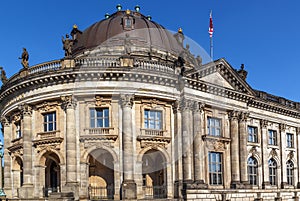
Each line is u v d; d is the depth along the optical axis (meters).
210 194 48.28
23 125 47.84
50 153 47.03
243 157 54.59
